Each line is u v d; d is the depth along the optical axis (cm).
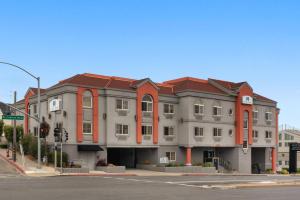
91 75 5231
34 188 2383
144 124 5191
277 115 6800
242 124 5969
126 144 5012
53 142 4781
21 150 4659
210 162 5625
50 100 4991
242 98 5969
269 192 2331
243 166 5928
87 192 2192
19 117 4047
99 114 4872
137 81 5278
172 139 5459
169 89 5709
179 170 4972
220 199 1931
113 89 4947
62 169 4016
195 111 5497
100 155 4838
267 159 6512
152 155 5319
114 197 1969
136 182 3033
